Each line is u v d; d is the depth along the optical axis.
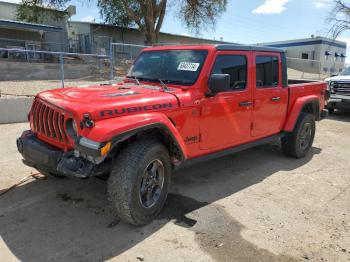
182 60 4.41
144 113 3.53
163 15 28.88
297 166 5.76
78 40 27.77
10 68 15.52
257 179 5.06
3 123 8.34
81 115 3.16
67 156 3.36
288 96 5.68
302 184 4.91
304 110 6.44
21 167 5.16
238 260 3.05
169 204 4.09
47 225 3.54
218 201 4.23
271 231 3.55
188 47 4.49
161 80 4.39
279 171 5.46
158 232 3.46
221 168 5.50
